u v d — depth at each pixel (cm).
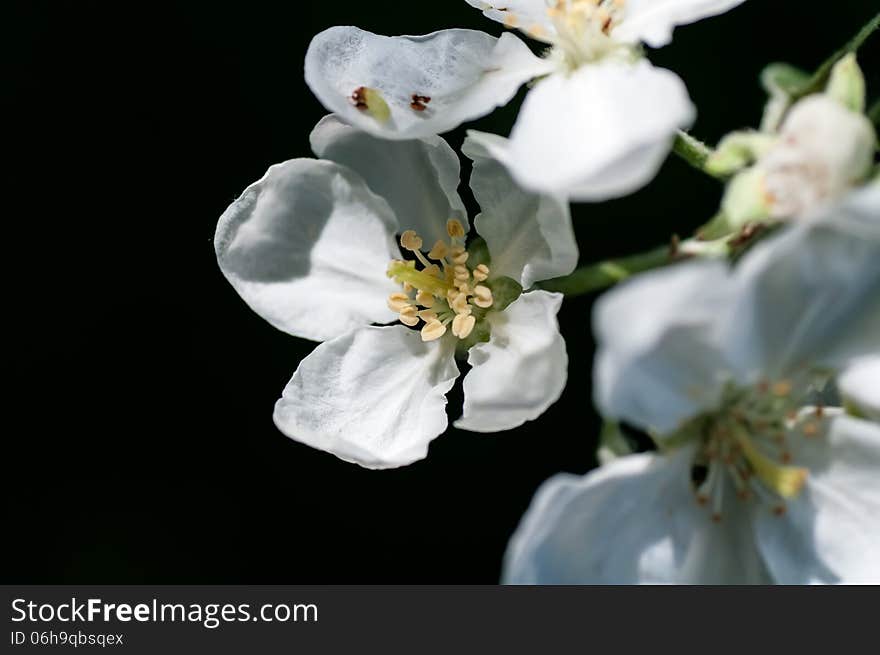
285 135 37
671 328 28
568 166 29
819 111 29
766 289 28
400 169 32
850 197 27
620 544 29
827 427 30
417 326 32
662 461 29
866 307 29
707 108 36
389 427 32
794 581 30
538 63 32
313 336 32
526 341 31
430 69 32
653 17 31
